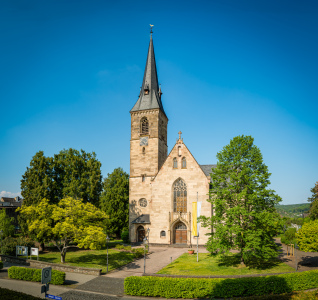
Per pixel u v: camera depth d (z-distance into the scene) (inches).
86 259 1808.6
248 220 1505.9
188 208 2378.2
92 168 2608.3
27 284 1272.1
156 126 2795.3
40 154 2310.5
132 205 2716.5
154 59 3139.8
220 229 1481.3
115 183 3329.2
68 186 2397.9
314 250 1430.9
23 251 1724.9
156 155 2748.5
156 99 2881.4
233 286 1085.8
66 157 2527.1
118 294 1152.2
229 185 1600.6
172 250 2206.0
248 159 1621.6
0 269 1535.4
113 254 1977.1
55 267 1546.5
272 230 1526.8
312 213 3166.8
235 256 1841.8
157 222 2448.3
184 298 1095.0
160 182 2493.8
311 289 1124.5
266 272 1428.4
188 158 2458.2
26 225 2171.5
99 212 1745.8
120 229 3093.0
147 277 1145.4
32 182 2262.6
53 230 1594.5
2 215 2677.2
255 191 1510.8
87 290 1198.9
